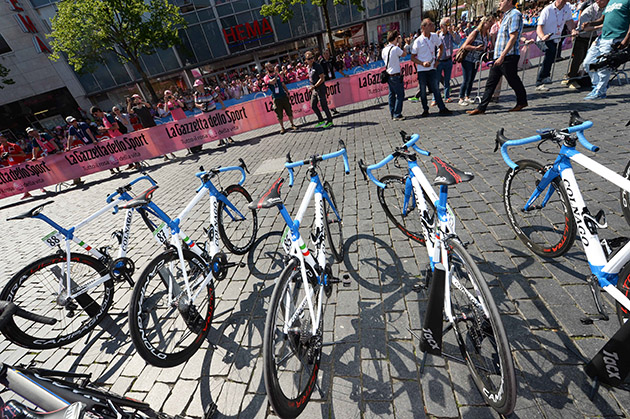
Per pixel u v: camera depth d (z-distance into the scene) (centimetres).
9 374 111
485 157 396
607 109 452
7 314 123
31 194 840
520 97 519
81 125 798
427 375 162
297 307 155
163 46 1636
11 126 2078
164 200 529
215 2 2039
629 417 130
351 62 1900
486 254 238
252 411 165
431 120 610
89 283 248
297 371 177
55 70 2034
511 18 462
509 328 177
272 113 880
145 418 133
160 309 249
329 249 287
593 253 154
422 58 581
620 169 300
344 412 153
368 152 518
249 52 2227
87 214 580
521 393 145
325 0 1436
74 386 120
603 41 486
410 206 259
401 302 212
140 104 808
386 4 2197
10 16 1852
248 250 317
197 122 834
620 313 149
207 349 209
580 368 150
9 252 486
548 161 348
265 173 543
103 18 1368
